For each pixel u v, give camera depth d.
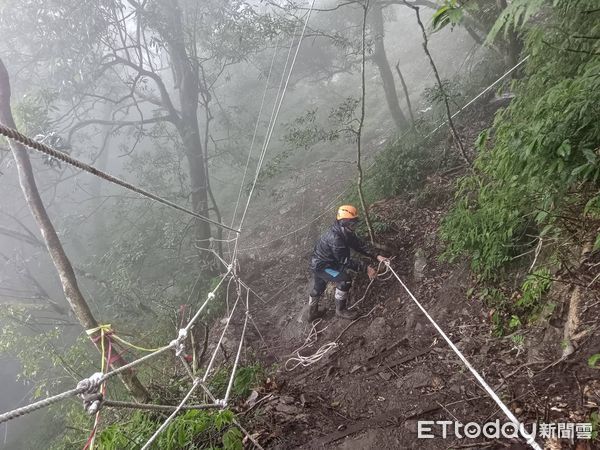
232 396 4.32
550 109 2.97
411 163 7.51
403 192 7.50
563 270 3.54
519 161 3.12
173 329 7.99
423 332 4.44
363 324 5.21
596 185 3.35
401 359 4.17
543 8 7.02
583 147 2.69
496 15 7.28
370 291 5.67
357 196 8.34
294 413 3.79
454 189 6.51
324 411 3.83
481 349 3.78
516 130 3.11
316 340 5.45
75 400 6.48
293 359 5.06
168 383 5.38
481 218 4.38
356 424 3.54
